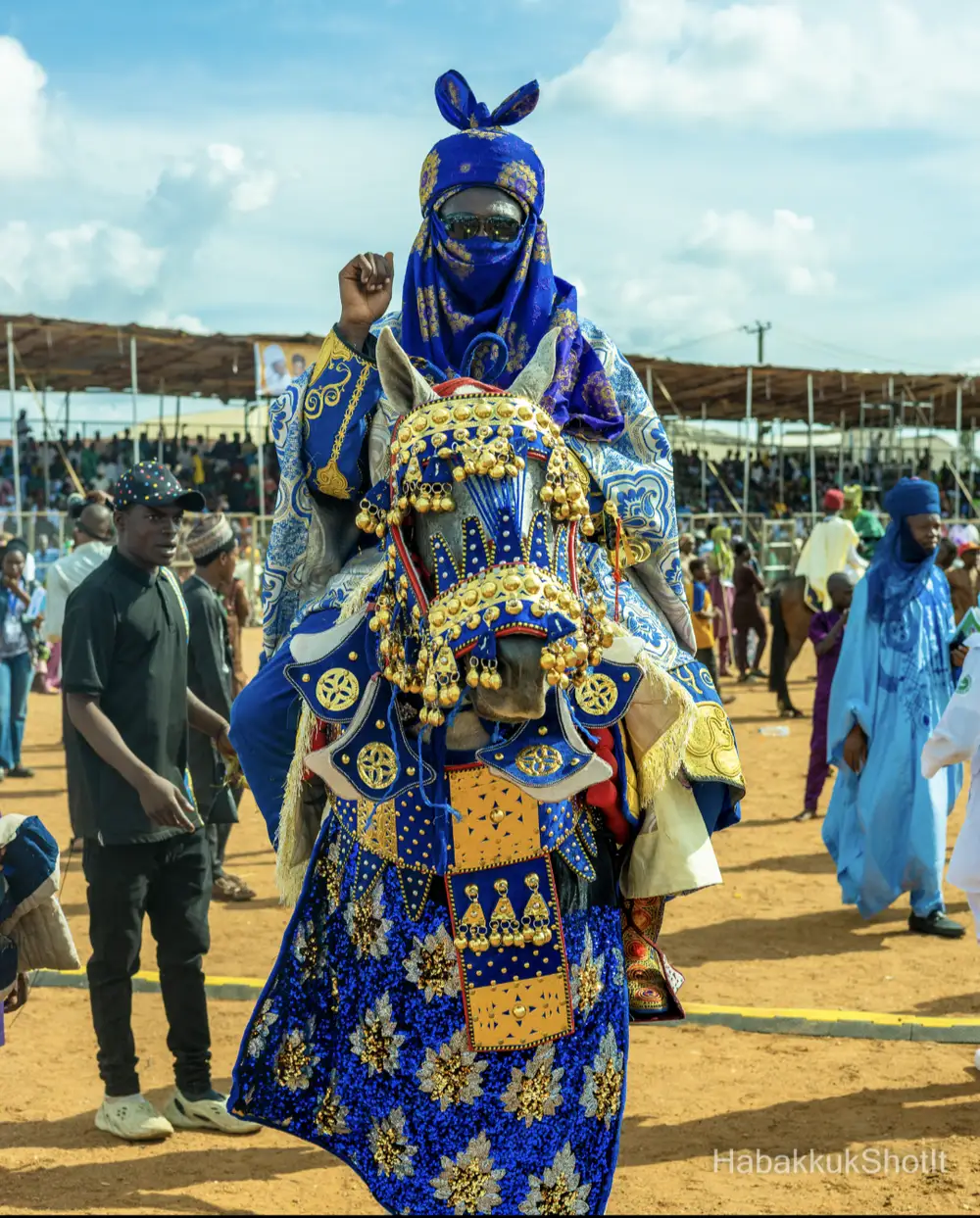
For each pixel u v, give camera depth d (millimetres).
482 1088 3049
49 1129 5059
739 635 21516
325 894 3336
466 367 3465
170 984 5133
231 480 42188
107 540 11992
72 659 4848
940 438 58750
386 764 3049
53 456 41406
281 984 3326
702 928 7867
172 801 4793
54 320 28891
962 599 14375
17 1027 6234
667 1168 4586
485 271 3510
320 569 3707
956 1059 5656
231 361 33844
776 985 6734
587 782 2957
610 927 3244
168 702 5066
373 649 3127
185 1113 5121
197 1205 4391
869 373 38656
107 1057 5035
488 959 3029
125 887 4969
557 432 2955
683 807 3625
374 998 3119
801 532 35938
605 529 3441
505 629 2621
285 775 3586
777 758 14242
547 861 3064
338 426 3473
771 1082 5410
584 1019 3117
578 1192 3082
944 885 9086
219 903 8555
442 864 2980
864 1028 5965
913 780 7586
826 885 8922
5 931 4215
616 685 3225
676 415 43375
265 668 3629
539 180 3574
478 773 3025
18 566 13312
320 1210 4363
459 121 3807
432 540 2844
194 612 7488
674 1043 5891
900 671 7598
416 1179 3078
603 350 3727
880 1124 4957
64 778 13516
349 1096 3195
